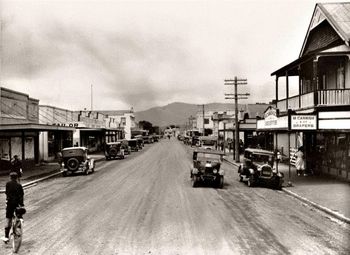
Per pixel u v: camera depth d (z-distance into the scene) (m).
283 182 21.02
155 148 71.56
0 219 13.03
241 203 15.54
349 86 22.12
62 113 48.12
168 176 25.61
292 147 33.50
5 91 29.86
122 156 44.00
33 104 36.44
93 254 8.71
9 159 30.19
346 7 24.36
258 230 10.91
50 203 15.75
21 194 9.83
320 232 10.76
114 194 17.89
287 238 10.06
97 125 64.75
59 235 10.47
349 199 15.95
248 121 42.91
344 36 21.20
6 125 26.44
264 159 21.59
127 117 108.75
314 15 26.00
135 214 13.16
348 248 9.15
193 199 16.42
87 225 11.59
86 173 27.39
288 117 20.62
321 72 26.48
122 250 8.98
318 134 25.36
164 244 9.47
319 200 15.75
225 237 10.12
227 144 61.44
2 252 9.04
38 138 35.75
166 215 12.98
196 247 9.21
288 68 26.11
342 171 22.02
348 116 20.33
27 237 10.34
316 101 21.06
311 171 25.97
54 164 36.50
